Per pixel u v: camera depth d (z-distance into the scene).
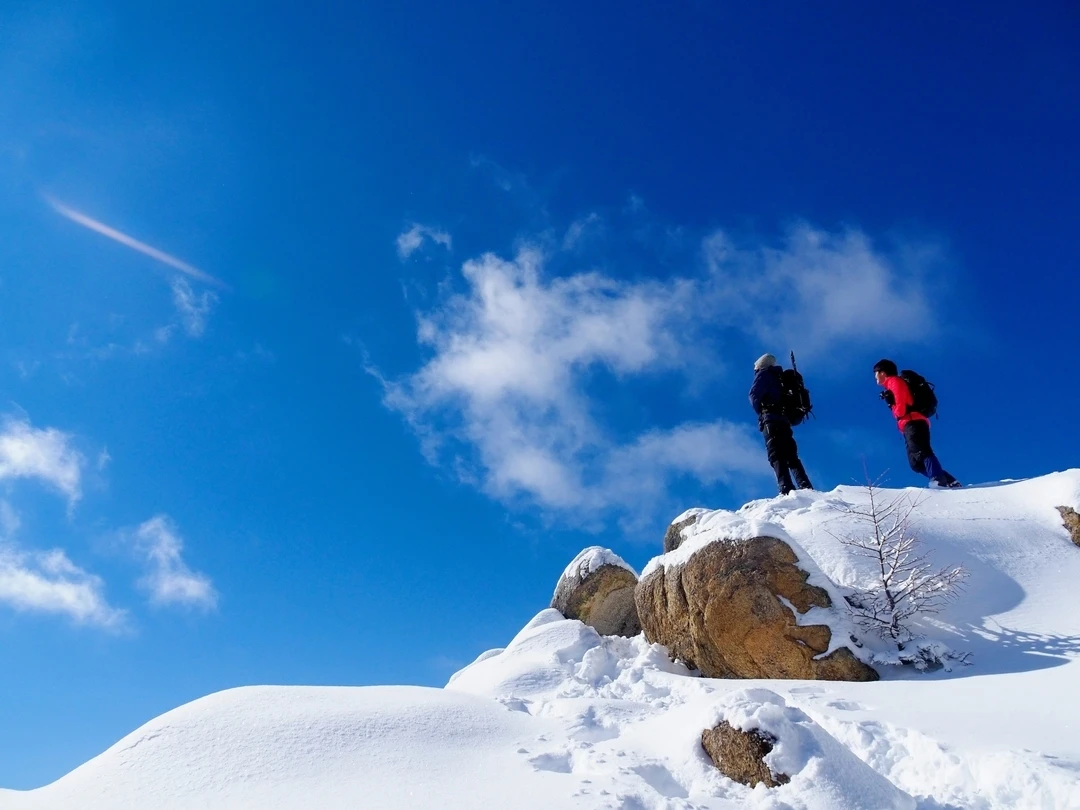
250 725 6.12
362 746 5.88
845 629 7.86
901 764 5.16
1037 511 9.79
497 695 8.29
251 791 5.18
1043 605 7.98
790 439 12.15
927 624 8.12
